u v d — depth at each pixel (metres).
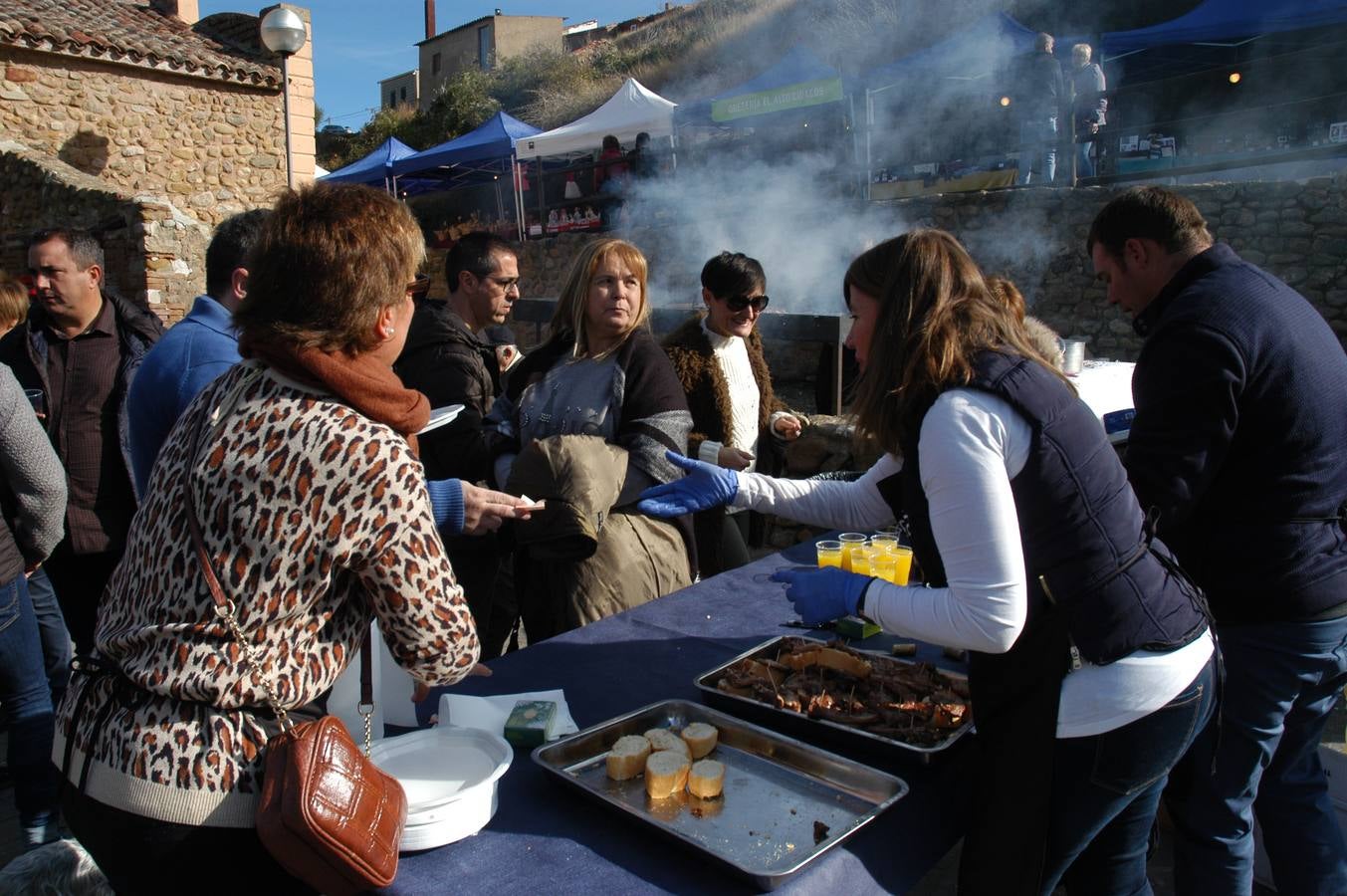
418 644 1.20
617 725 1.63
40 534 2.34
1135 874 1.57
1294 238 6.86
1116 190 7.71
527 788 1.49
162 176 11.15
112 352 2.80
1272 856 1.98
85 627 2.85
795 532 4.33
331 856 1.08
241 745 1.13
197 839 1.12
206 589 1.11
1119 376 3.66
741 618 2.25
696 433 2.93
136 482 2.20
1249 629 1.77
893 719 1.61
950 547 1.29
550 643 2.10
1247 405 1.69
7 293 3.11
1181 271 1.88
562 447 2.25
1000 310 1.41
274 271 1.17
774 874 1.19
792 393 6.12
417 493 1.17
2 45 9.84
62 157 10.36
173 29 12.43
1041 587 1.33
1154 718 1.35
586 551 2.26
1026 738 1.35
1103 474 1.33
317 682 1.18
